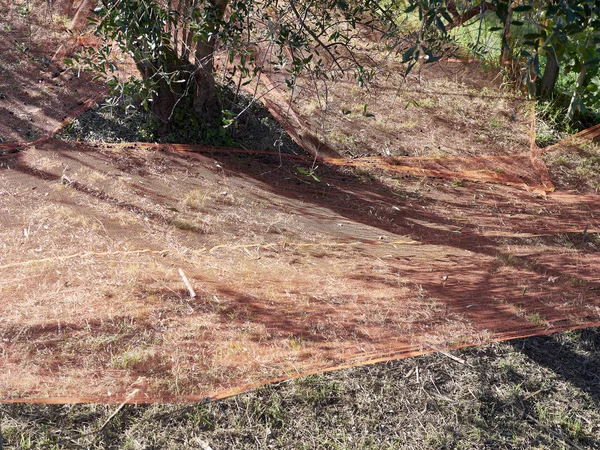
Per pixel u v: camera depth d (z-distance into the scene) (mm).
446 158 8781
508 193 8195
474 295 5109
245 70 4422
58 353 3762
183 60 7594
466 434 3643
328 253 5883
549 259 6133
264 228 6312
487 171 8664
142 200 6527
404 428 3646
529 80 2596
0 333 3875
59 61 9031
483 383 4055
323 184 7707
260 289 4895
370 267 5609
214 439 3404
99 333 3990
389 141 8914
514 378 4141
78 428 3338
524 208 7766
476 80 10289
